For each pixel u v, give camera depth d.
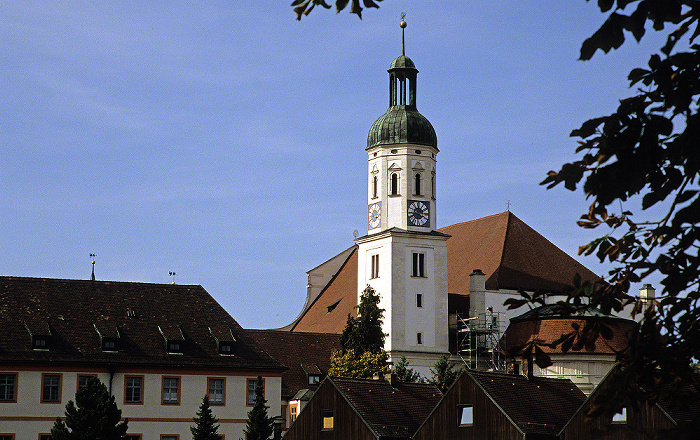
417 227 108.56
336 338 108.19
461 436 61.97
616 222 11.30
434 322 107.50
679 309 11.47
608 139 9.82
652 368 11.61
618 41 9.17
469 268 114.88
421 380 97.62
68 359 78.88
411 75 112.00
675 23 9.32
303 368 103.12
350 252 132.25
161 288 89.62
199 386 82.25
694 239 10.45
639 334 11.59
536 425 59.47
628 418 52.28
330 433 68.12
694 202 9.98
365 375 95.19
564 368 93.19
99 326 82.69
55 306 83.31
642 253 11.30
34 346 78.75
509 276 109.69
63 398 78.06
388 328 105.50
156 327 84.94
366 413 65.94
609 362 92.94
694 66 9.53
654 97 9.75
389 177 109.50
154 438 80.19
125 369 80.44
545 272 111.88
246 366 83.88
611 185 9.90
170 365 81.44
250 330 105.19
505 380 63.44
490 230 117.38
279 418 71.31
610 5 9.16
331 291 129.62
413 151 109.38
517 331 101.50
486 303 107.62
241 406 83.12
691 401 12.07
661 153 9.77
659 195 10.05
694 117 9.49
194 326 86.19
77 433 63.47
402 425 66.38
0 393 76.50
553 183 10.20
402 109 111.19
